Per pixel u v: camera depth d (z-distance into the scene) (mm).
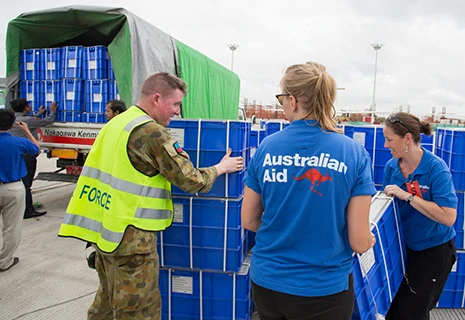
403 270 2279
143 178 1791
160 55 5211
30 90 5496
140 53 4730
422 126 2123
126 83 4668
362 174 1295
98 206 1871
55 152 5547
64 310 2895
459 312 2885
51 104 5383
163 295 2336
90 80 5184
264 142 1442
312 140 1321
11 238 3553
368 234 1318
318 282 1304
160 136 1776
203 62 7020
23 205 3609
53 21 5070
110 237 1763
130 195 1768
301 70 1378
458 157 2678
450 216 1984
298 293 1305
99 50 5070
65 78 5266
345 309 1359
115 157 1795
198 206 2166
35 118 5109
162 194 1875
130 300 1806
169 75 1946
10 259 3615
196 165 2145
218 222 2158
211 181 1906
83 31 5344
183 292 2303
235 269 2180
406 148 2105
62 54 5281
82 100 5273
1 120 3387
